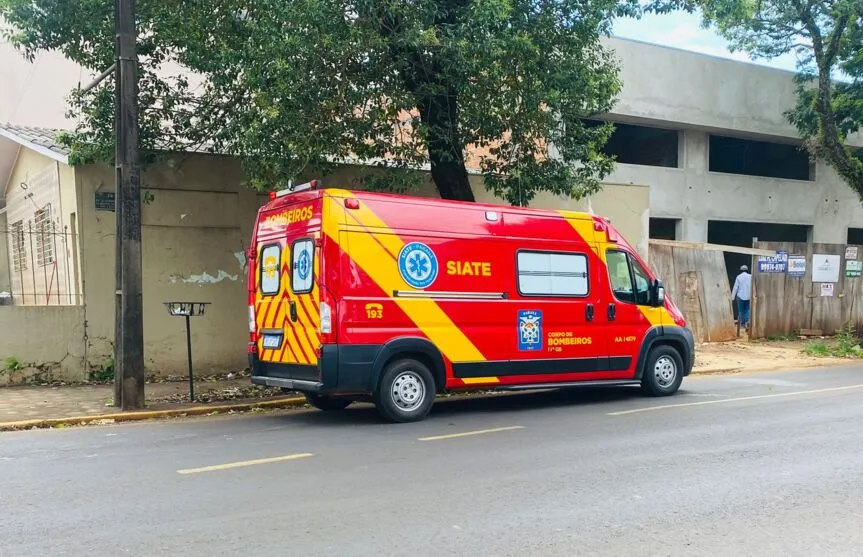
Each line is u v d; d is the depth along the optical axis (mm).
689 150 24359
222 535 4738
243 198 13484
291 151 10531
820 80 18656
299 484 5961
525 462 6730
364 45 10367
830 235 27578
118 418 9352
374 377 8672
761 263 18891
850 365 15422
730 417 9070
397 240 8961
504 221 9898
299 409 10297
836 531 4867
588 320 10430
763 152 27016
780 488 5867
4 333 11672
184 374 13000
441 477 6184
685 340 11336
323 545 4559
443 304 9234
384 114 11219
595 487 5879
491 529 4867
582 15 11406
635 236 17656
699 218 24500
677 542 4645
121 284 9867
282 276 9250
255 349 9820
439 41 10430
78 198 12234
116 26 9867
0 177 18047
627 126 23938
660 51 22906
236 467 6562
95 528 4883
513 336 9750
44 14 11039
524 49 10633
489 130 11812
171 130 12586
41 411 9641
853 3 17062
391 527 4895
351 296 8570
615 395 11367
